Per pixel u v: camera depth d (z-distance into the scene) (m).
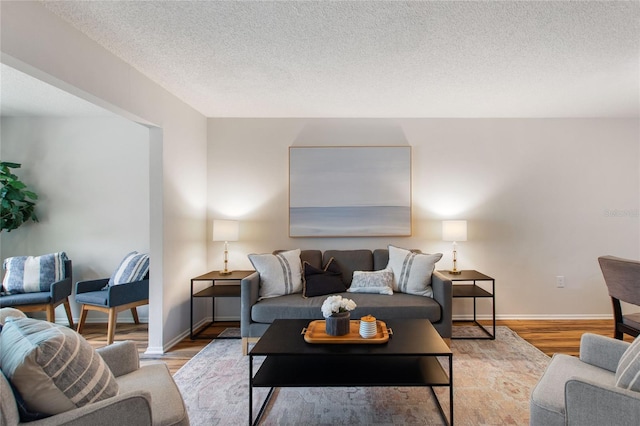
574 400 1.16
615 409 1.08
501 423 1.75
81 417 1.02
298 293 2.98
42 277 3.18
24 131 3.58
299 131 3.62
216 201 3.61
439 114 3.48
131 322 3.57
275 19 1.83
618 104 3.16
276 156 3.61
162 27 1.90
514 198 3.54
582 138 3.54
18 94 2.97
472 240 3.54
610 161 3.53
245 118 3.62
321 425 1.74
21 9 1.59
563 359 1.61
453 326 3.30
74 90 1.94
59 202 3.59
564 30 1.91
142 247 3.59
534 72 2.48
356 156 3.57
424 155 3.58
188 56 2.25
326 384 1.69
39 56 1.68
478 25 1.87
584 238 3.52
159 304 2.75
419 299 2.72
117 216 3.59
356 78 2.61
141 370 1.56
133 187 3.60
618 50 2.14
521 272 3.53
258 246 3.59
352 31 1.94
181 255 3.07
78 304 3.57
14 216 3.35
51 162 3.59
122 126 3.61
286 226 3.59
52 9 1.73
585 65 2.36
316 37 2.01
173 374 2.35
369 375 1.78
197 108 3.34
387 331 1.98
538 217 3.54
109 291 2.86
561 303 3.52
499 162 3.56
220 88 2.81
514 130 3.56
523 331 3.16
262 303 2.70
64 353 1.08
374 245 3.58
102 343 2.96
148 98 2.58
